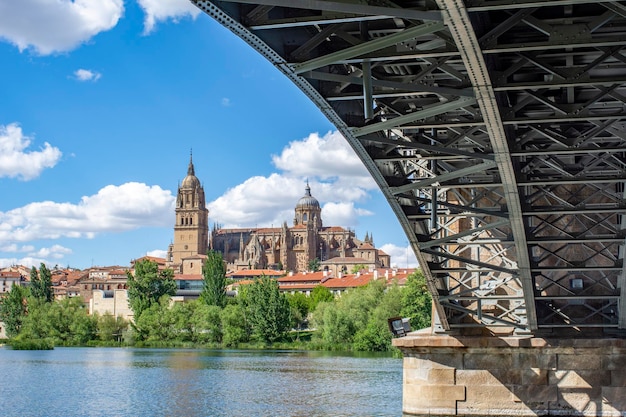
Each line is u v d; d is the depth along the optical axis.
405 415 33.50
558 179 20.83
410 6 14.45
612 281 31.31
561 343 32.16
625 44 14.47
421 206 26.88
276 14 14.83
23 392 63.53
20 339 168.50
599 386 32.00
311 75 15.90
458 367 33.03
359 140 18.92
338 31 15.46
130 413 49.31
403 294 122.81
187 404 52.88
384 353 119.88
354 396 53.94
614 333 32.31
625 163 22.50
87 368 92.38
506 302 32.84
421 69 19.12
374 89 18.33
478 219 31.09
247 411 47.53
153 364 98.94
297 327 177.38
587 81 15.91
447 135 23.08
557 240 24.62
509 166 19.50
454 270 27.75
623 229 24.66
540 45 14.53
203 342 161.88
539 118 17.36
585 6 15.56
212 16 13.73
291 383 66.50
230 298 198.62
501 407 32.53
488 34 14.62
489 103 16.42
